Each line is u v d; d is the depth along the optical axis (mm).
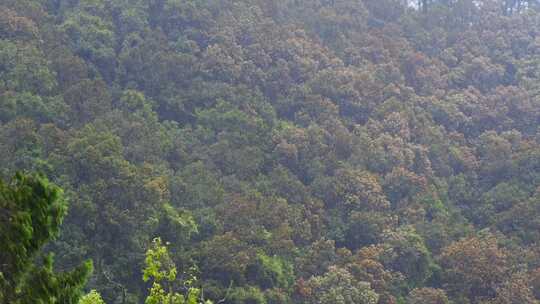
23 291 9742
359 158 57156
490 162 62312
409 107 65750
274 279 41281
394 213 53094
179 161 50625
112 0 64688
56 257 34531
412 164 59125
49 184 10562
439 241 50344
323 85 64312
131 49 59219
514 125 69250
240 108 58219
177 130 53688
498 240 50031
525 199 55531
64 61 53094
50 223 10383
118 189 38625
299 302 41250
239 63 62906
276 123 58625
